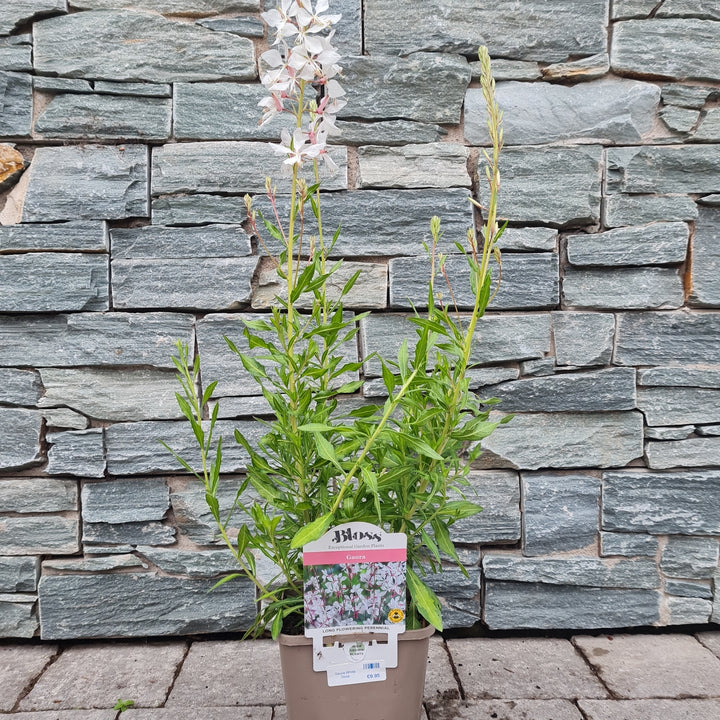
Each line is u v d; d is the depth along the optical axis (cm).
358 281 170
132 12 164
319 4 108
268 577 173
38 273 166
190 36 166
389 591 118
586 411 173
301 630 126
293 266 170
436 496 126
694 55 170
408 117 169
